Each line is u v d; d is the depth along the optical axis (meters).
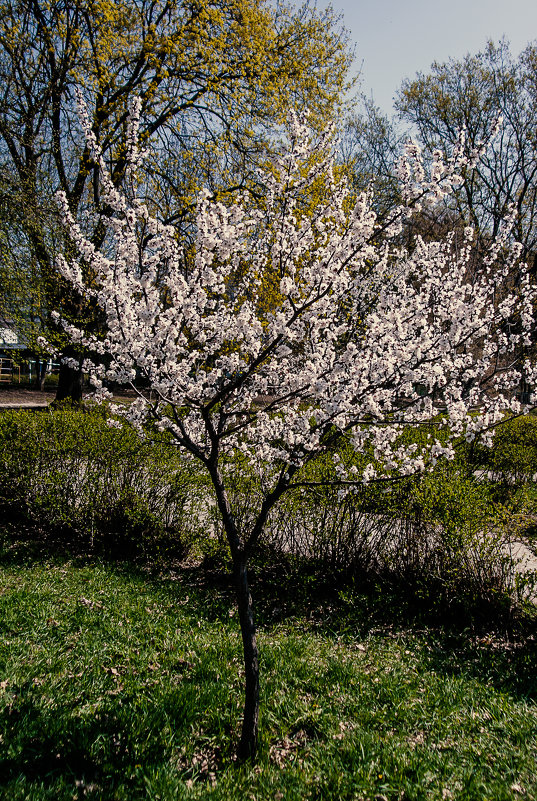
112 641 4.00
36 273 12.37
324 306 3.46
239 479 5.64
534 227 18.53
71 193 13.06
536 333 6.92
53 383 33.50
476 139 19.16
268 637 4.35
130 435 6.50
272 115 12.80
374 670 3.79
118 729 2.88
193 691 3.26
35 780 2.49
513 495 7.59
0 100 11.86
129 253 3.51
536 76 18.53
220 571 5.77
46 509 6.78
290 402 3.88
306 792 2.49
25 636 3.97
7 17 11.88
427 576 4.92
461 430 3.73
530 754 2.79
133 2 11.78
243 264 4.42
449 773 2.62
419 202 3.55
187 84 13.22
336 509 5.36
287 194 3.56
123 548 6.40
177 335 3.44
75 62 12.21
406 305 4.10
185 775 2.61
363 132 23.12
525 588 5.12
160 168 11.72
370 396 3.12
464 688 3.54
